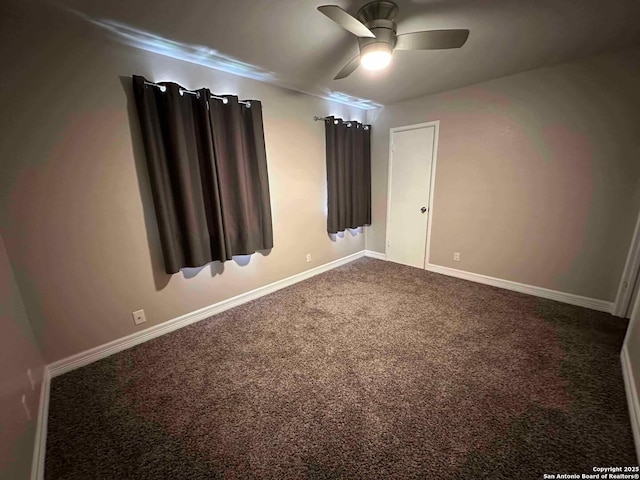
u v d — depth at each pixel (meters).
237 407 1.64
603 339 2.19
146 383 1.85
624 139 2.33
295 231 3.46
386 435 1.44
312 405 1.64
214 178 2.45
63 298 1.95
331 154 3.59
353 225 4.12
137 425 1.53
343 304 2.92
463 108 3.17
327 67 2.48
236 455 1.36
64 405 1.68
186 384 1.83
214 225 2.55
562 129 2.59
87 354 2.08
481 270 3.39
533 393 1.68
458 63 2.46
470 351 2.09
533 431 1.44
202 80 2.42
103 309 2.12
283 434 1.46
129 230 2.18
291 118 3.18
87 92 1.89
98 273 2.07
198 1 1.54
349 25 1.49
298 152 3.32
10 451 1.10
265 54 2.22
